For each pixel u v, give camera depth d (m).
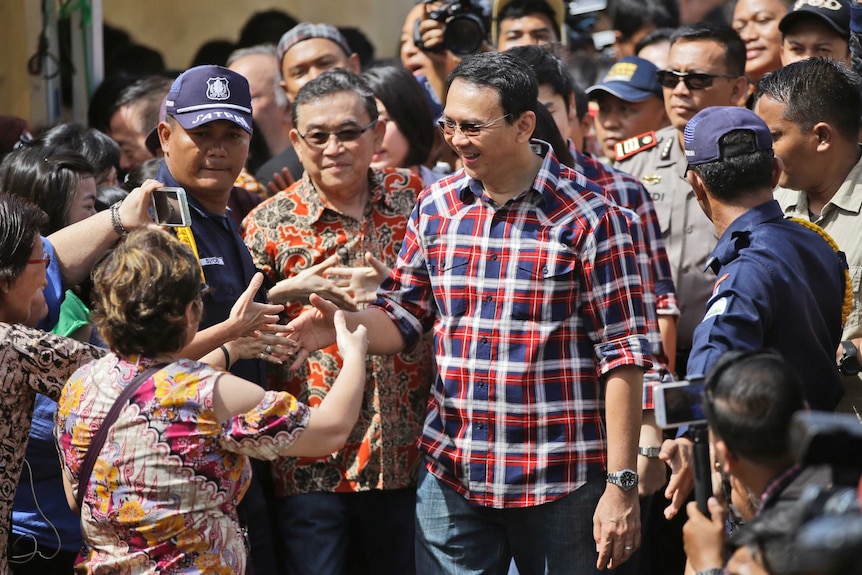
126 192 9.94
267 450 6.61
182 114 8.58
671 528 10.34
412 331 8.58
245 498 8.95
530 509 8.12
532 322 8.01
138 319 6.48
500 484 8.08
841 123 8.19
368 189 9.77
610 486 7.92
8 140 11.40
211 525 6.61
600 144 14.34
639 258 8.98
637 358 7.86
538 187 8.03
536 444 8.02
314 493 9.29
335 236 9.52
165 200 8.15
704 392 5.54
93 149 10.62
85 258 8.16
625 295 7.96
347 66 13.37
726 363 5.48
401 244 9.68
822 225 8.71
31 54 13.59
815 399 7.26
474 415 8.12
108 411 6.52
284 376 9.38
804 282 7.25
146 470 6.45
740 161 7.41
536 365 8.01
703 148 7.50
